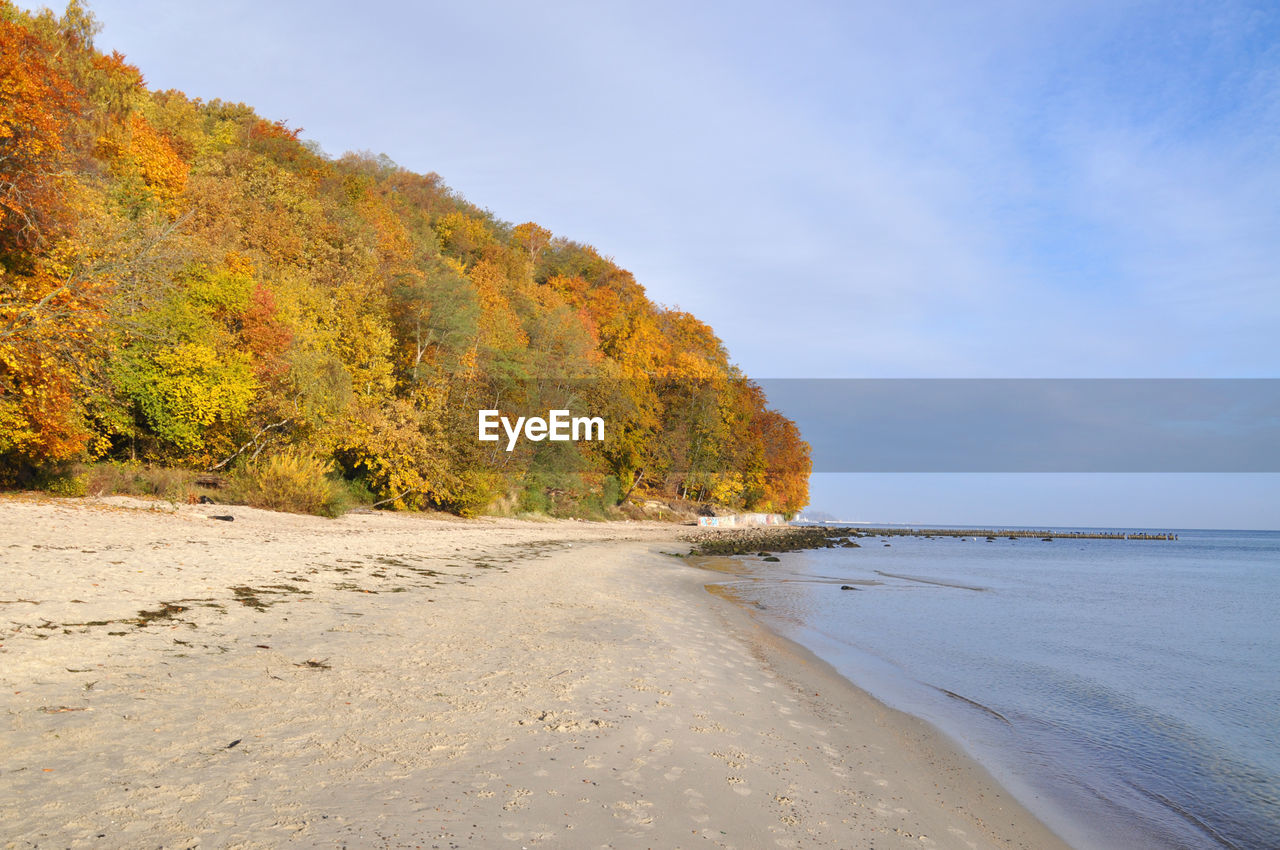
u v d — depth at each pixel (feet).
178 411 80.38
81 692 21.27
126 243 75.46
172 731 19.21
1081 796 23.36
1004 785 23.65
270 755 18.33
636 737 22.88
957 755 26.08
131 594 34.14
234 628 31.24
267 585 41.96
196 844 13.41
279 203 142.82
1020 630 57.21
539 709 24.62
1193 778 26.05
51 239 67.36
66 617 28.68
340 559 57.16
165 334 79.05
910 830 18.70
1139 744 29.60
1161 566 164.25
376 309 132.16
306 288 116.26
